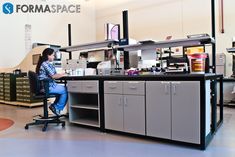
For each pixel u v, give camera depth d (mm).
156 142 2709
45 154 2410
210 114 2754
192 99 2404
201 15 6645
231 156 2244
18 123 3930
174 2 7160
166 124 2596
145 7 7828
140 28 7977
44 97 3463
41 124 3609
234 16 6141
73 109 3703
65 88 3668
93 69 3734
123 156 2303
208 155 2277
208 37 3010
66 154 2395
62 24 8312
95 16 9219
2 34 7027
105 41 3729
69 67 4230
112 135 3045
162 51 3609
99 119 3240
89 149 2527
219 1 6324
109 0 8766
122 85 2939
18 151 2520
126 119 2928
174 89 2512
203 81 2340
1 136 3115
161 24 7477
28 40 7523
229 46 6195
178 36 7098
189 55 2668
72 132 3252
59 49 4457
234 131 3162
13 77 6285
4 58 7070
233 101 5387
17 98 6098
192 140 2439
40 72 3455
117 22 8570
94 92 3258
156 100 2652
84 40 8906
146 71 3119
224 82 5465
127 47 3631
